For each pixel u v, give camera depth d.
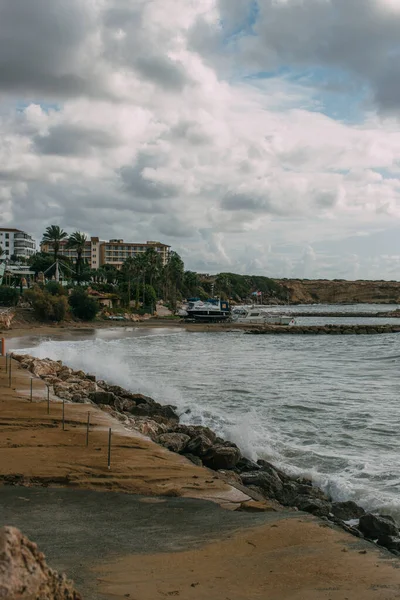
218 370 47.28
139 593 6.50
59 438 16.06
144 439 16.48
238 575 7.36
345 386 38.16
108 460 13.28
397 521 13.51
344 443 21.67
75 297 112.81
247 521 9.98
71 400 23.33
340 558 8.07
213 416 25.41
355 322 160.62
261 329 109.75
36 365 33.34
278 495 14.40
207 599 6.43
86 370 40.69
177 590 6.69
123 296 148.00
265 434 22.84
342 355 64.81
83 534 9.13
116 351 63.41
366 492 15.27
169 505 10.95
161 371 45.75
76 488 11.90
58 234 144.75
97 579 7.03
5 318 89.94
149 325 114.06
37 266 151.62
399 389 36.72
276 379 41.81
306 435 23.05
